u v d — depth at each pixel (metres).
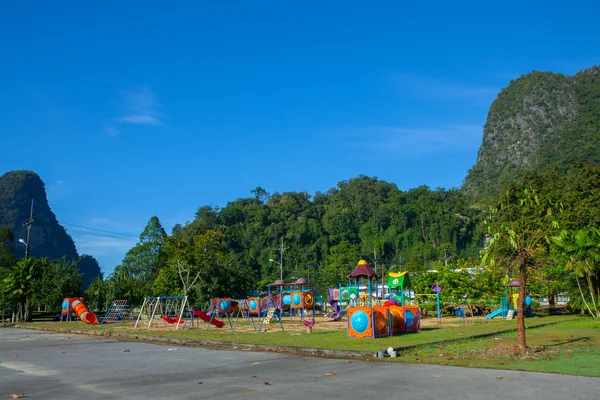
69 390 8.23
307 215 123.56
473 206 119.50
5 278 38.28
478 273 35.00
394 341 15.23
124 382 8.95
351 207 128.75
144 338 19.16
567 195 26.88
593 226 22.89
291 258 109.88
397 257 109.62
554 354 11.53
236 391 7.90
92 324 30.33
